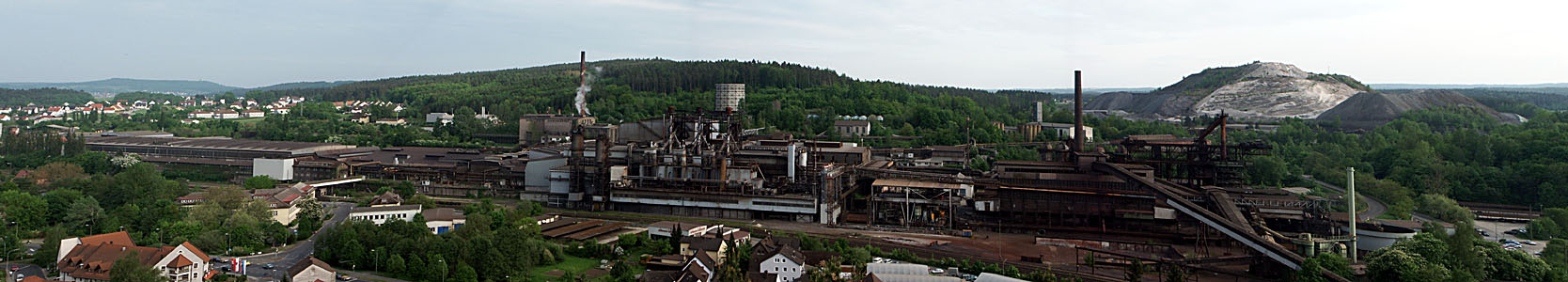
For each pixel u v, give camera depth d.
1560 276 173.62
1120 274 179.50
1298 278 164.75
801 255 177.50
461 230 187.50
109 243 168.12
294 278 154.62
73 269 157.75
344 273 169.88
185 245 158.25
